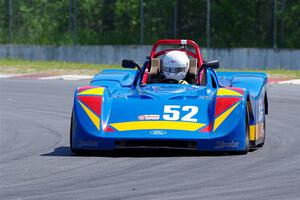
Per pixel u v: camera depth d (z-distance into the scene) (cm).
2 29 12381
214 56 9831
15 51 11931
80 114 3041
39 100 5831
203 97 3184
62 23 12162
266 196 2192
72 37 11819
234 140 2966
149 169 2702
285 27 10131
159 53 3734
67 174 2625
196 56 3700
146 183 2425
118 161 2897
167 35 11188
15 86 6988
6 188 2372
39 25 12288
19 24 12369
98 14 11969
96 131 2981
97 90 3169
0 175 2631
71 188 2355
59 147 3397
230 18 10625
